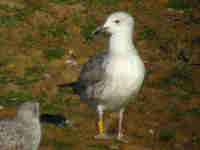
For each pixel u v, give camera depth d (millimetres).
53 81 10711
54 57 11859
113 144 8328
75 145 8109
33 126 7289
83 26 13844
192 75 11617
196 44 13336
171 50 13023
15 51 11859
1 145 6957
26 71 11023
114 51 8242
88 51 12508
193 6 16438
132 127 9234
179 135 9023
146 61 12328
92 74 8492
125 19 8234
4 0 14359
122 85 8133
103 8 15375
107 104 8570
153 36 13875
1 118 8742
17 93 9992
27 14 13828
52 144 8078
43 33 13039
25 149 7203
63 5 14883
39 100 9812
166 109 9984
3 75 10695
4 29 12859
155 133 9062
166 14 15633
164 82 11227
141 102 10250
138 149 8250
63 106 9750
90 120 9297
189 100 10430
